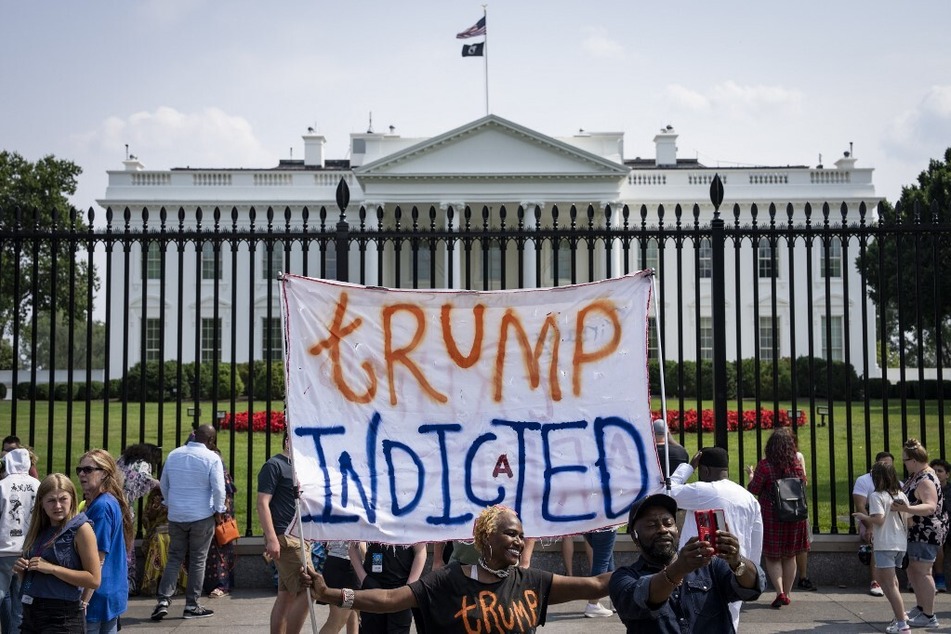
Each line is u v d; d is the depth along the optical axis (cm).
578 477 540
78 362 7262
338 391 530
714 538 397
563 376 552
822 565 927
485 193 4216
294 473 505
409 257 4206
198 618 822
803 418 2411
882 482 772
